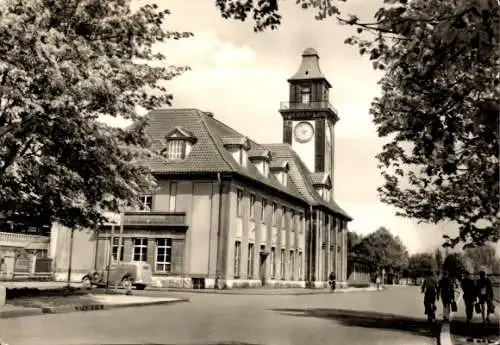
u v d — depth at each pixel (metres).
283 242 49.50
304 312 20.45
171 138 39.56
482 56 4.89
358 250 99.81
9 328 12.31
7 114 15.99
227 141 42.25
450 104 6.59
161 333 12.06
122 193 20.44
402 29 5.75
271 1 6.39
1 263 34.22
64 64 15.23
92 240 39.47
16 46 14.98
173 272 37.56
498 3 4.54
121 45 18.42
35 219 22.22
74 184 19.67
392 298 36.75
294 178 57.31
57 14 17.03
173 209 38.53
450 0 5.55
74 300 19.67
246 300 26.80
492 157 6.86
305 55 65.31
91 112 18.09
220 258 37.16
